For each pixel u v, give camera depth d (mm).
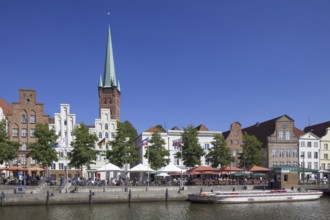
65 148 94812
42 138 70688
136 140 115188
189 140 80625
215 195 56094
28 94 91562
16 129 90188
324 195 70188
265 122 113438
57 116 96062
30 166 89062
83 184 64312
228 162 82062
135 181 69250
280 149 103562
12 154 69875
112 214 46719
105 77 157000
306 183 75938
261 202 58312
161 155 79938
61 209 50156
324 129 107750
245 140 90375
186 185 68812
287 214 47750
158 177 88812
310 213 48531
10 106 99750
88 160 72125
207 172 68375
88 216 45375
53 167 93312
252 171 69562
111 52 158500
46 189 59938
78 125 92688
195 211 49281
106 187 61000
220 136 83250
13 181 64562
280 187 68875
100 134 98688
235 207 53094
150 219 43844
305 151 104375
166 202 57312
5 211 48375
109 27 159500
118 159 77375
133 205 54156
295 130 114125
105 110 99500
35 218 43938
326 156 105188
